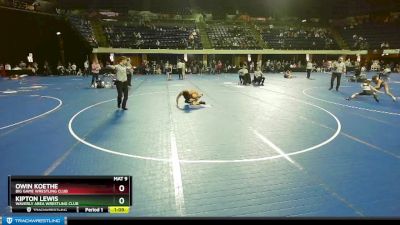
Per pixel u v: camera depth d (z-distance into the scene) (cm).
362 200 455
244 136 810
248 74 2191
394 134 833
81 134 828
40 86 2077
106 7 3972
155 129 884
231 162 614
